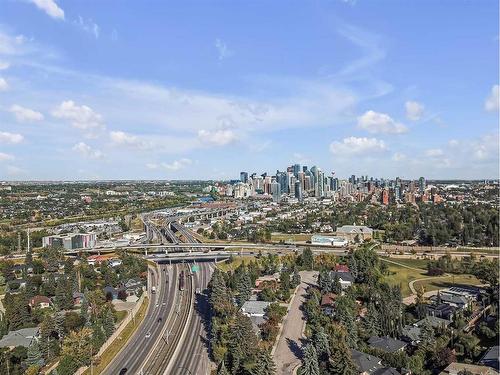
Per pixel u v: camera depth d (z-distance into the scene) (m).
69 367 192.88
